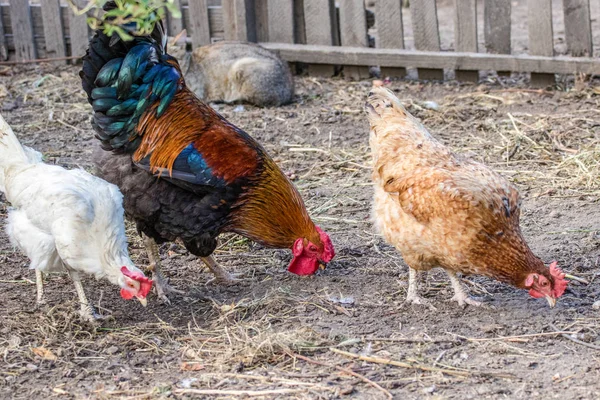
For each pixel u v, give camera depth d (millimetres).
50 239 2746
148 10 2482
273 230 2873
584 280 2953
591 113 3889
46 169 2793
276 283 2988
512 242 2730
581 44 4109
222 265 3092
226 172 2809
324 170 3598
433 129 3850
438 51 4277
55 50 4684
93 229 2715
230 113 4094
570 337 2729
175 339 2762
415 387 2588
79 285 2811
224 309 2859
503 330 2764
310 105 4152
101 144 2879
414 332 2766
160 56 2865
